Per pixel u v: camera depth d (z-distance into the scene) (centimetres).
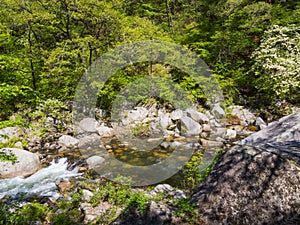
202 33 1165
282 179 227
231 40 1070
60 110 864
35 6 809
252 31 1027
